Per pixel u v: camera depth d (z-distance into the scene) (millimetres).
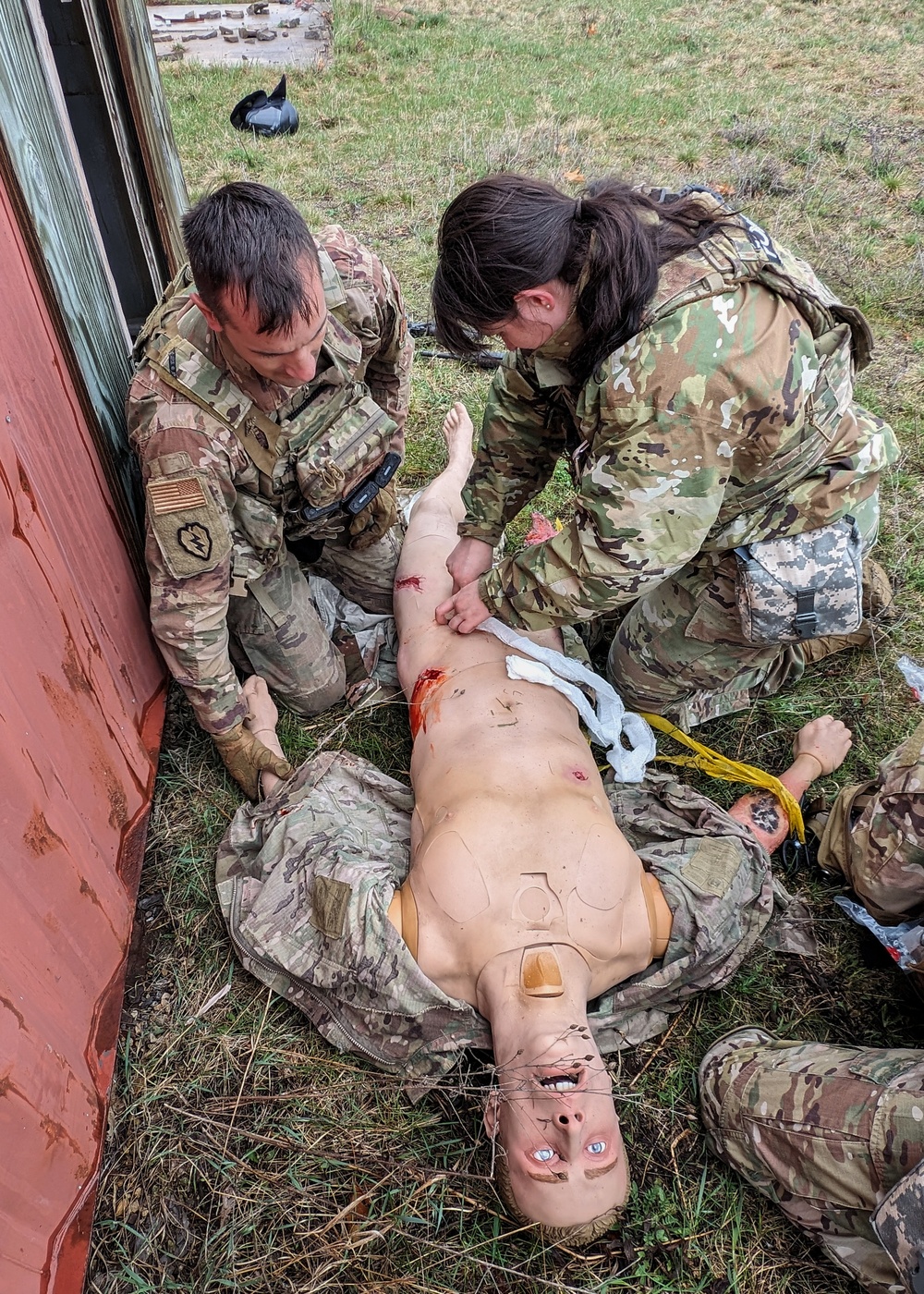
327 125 6039
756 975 2189
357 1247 1773
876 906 2170
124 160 2834
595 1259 1792
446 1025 1931
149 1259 1777
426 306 4246
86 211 2342
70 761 1912
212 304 1783
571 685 2367
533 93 6688
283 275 1715
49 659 1846
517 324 1721
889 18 8297
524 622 2178
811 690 2797
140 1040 2049
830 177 5465
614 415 1775
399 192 5152
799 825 2387
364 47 7340
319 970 2010
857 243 4766
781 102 6605
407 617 2574
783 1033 2104
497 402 2354
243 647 2613
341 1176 1874
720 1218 1844
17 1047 1518
